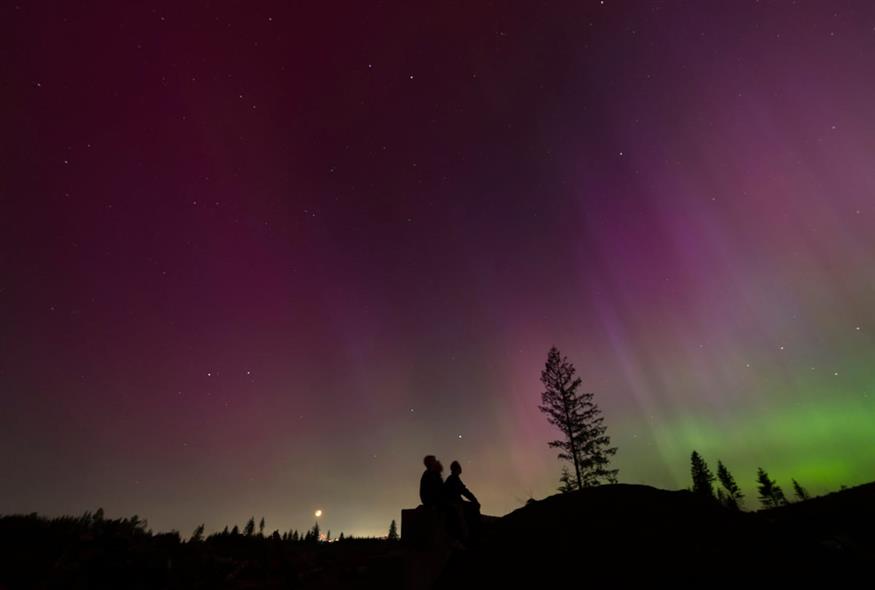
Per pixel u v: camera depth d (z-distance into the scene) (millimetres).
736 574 3289
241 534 16891
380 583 9836
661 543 3707
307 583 11266
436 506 7629
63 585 9758
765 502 49094
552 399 31625
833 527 9367
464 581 4059
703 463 50656
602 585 3439
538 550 4004
